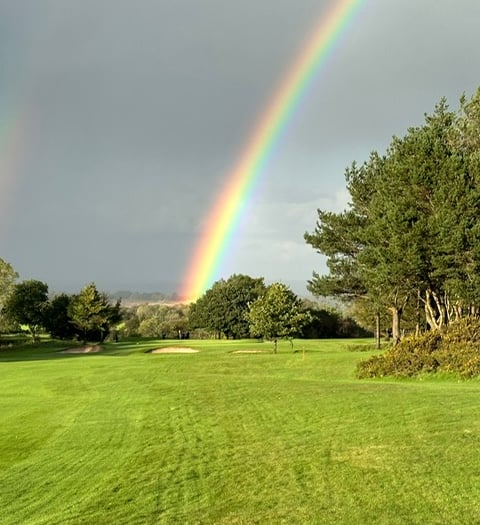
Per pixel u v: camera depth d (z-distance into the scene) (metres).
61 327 74.44
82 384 22.45
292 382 19.45
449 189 24.91
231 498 7.14
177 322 105.69
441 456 8.16
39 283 75.19
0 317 71.25
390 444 9.07
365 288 38.44
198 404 15.05
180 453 9.75
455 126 31.23
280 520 6.23
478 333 22.02
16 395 19.98
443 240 24.47
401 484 7.08
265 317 37.59
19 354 52.22
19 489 8.35
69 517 6.94
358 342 52.47
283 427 11.23
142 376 24.38
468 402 12.42
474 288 24.81
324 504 6.61
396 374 20.72
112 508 7.16
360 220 37.94
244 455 9.23
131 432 11.98
